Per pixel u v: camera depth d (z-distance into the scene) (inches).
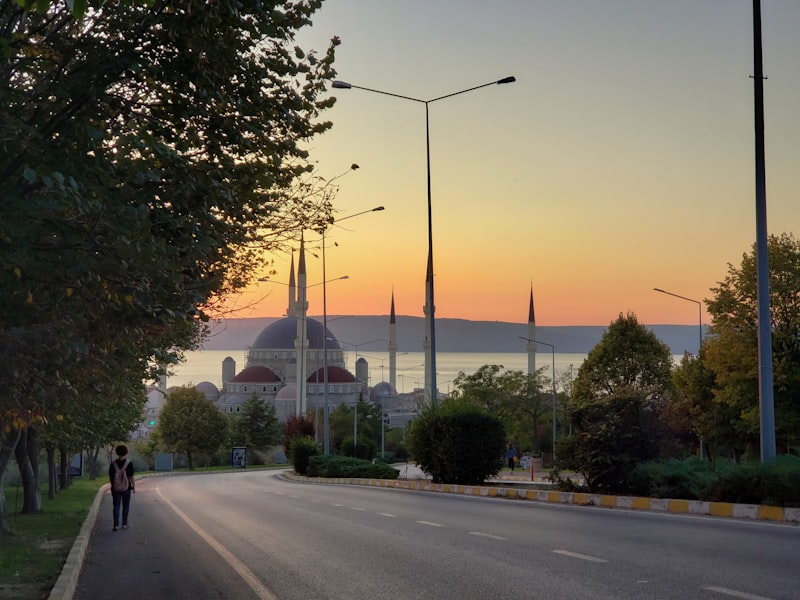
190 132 423.2
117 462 837.8
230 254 490.9
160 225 384.2
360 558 508.7
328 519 781.9
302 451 2470.5
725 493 744.3
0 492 776.3
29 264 339.3
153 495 1512.1
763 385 758.5
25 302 354.9
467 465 1255.5
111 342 409.4
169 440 4473.4
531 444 4040.4
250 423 5506.9
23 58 393.1
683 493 805.9
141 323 389.1
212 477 2837.1
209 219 400.8
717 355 1676.9
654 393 956.0
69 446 1625.2
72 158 363.9
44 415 427.5
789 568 413.7
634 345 2389.3
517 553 496.1
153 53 404.2
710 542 516.1
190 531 750.5
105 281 359.9
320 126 488.4
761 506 675.4
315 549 561.9
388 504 959.0
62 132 373.7
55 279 350.0
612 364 2390.5
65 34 395.9
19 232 329.7
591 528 617.3
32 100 386.3
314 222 600.1
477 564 460.8
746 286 1648.6
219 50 409.1
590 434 913.5
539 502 934.4
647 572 412.8
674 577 396.8
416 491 1274.6
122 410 1487.5
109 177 361.7
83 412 888.9
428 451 1339.8
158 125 410.9
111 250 344.5
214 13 377.1
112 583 478.3
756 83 781.3
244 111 431.2
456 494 1147.9
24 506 1127.0
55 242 350.0
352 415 5551.2
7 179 375.6
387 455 4414.4
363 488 1457.9
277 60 451.5
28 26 406.3
